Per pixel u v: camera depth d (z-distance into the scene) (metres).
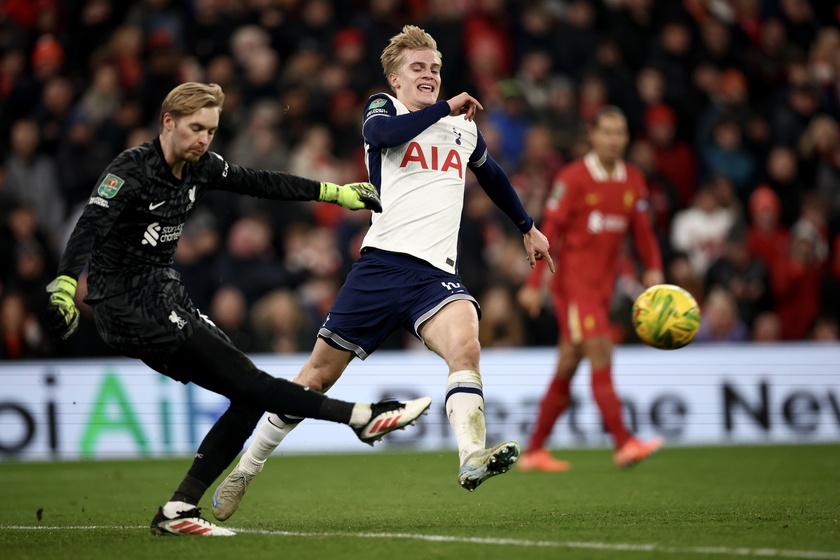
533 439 30.47
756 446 38.28
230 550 14.47
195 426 37.72
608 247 29.52
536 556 13.53
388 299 17.81
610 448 38.28
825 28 62.47
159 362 15.73
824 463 31.12
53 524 18.95
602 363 29.20
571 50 54.53
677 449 37.47
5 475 30.75
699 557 13.27
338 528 17.30
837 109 57.75
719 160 52.66
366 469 30.91
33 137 45.75
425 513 19.81
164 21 51.47
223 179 16.34
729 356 40.78
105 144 46.31
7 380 37.00
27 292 40.38
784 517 17.81
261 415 16.88
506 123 49.59
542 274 30.34
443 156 18.27
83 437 37.09
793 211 51.50
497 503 21.59
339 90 49.09
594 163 29.38
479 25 53.84
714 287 46.03
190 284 41.66
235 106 48.03
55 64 49.66
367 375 39.22
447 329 17.25
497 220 45.22
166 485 27.47
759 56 58.69
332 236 44.59
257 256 42.09
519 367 39.72
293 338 39.72
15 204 42.44
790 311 47.28
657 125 52.03
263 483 27.00
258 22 52.09
